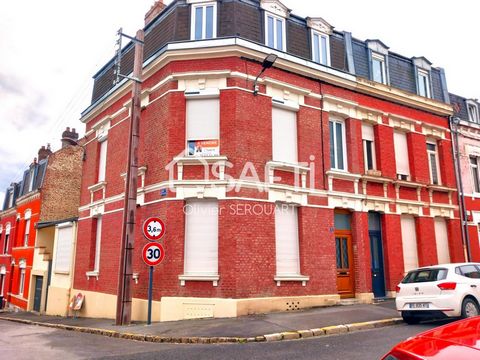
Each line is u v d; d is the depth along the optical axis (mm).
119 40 11516
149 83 13430
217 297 10781
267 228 11602
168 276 11141
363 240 13547
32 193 23172
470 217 16844
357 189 13859
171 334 8594
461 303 8969
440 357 2676
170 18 13125
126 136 14422
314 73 13453
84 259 15945
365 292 13133
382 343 7477
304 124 13078
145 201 12531
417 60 16969
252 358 6562
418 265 14875
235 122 11664
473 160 18312
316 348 7234
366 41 15633
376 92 14930
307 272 12070
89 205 16219
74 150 23531
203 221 11531
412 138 15812
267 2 13242
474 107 18891
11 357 7062
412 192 15305
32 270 21656
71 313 16141
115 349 7617
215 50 12047
